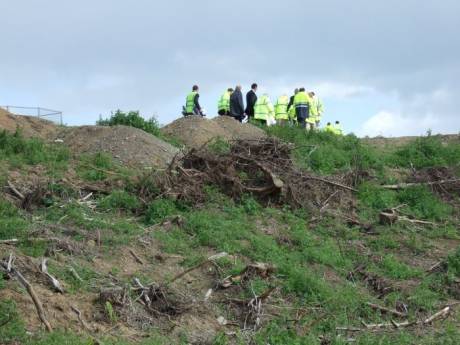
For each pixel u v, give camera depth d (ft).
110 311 26.99
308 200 47.93
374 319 33.76
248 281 33.76
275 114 88.84
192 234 39.01
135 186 42.96
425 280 39.37
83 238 34.14
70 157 47.47
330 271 38.73
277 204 46.80
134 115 60.80
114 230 36.58
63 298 27.12
